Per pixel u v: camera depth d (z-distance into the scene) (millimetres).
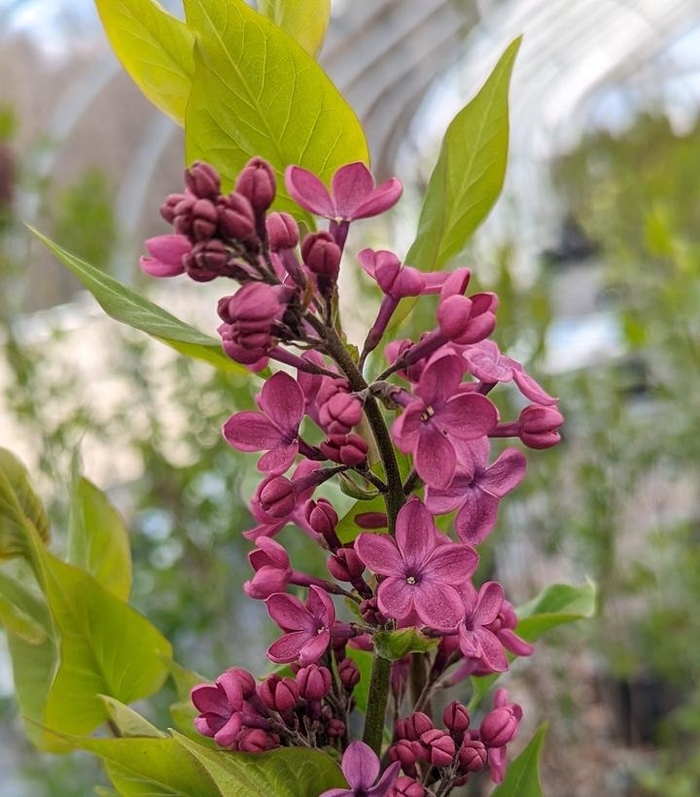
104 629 153
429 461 105
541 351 461
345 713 134
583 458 508
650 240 482
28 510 160
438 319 113
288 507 120
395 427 104
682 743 556
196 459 468
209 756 110
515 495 470
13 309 457
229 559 488
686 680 521
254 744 121
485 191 152
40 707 171
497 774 132
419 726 128
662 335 511
